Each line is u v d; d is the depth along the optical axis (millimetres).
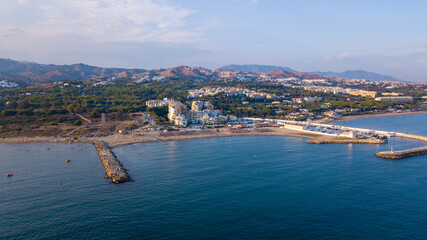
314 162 164000
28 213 100875
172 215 99188
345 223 94812
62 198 113312
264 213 100875
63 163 164000
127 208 104500
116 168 147000
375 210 103750
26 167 155375
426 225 93688
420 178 136500
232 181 131875
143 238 85688
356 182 130750
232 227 91688
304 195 116125
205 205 106750
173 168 152750
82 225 92750
